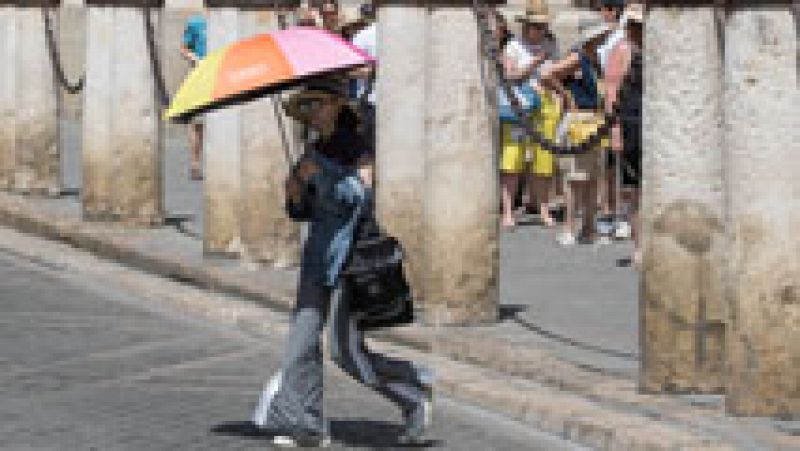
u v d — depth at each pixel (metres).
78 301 18.73
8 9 25.72
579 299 17.86
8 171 25.81
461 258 16.27
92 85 22.91
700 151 13.23
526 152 23.72
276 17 20.08
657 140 13.31
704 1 13.15
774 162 12.39
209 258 20.27
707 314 13.34
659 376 13.41
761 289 12.51
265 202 19.47
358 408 13.91
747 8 12.38
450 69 16.19
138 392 14.32
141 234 22.17
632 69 19.94
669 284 13.34
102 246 21.53
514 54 23.11
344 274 12.33
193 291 18.98
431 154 16.30
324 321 12.54
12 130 25.72
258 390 14.51
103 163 22.81
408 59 17.02
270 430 12.99
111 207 22.81
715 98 13.23
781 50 12.32
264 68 12.03
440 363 15.12
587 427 12.82
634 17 19.95
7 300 18.56
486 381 14.32
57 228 22.61
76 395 14.14
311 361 12.55
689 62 13.19
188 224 23.34
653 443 12.21
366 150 12.45
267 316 17.44
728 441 12.14
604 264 20.53
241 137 19.75
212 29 20.27
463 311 16.30
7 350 15.90
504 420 13.60
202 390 14.45
